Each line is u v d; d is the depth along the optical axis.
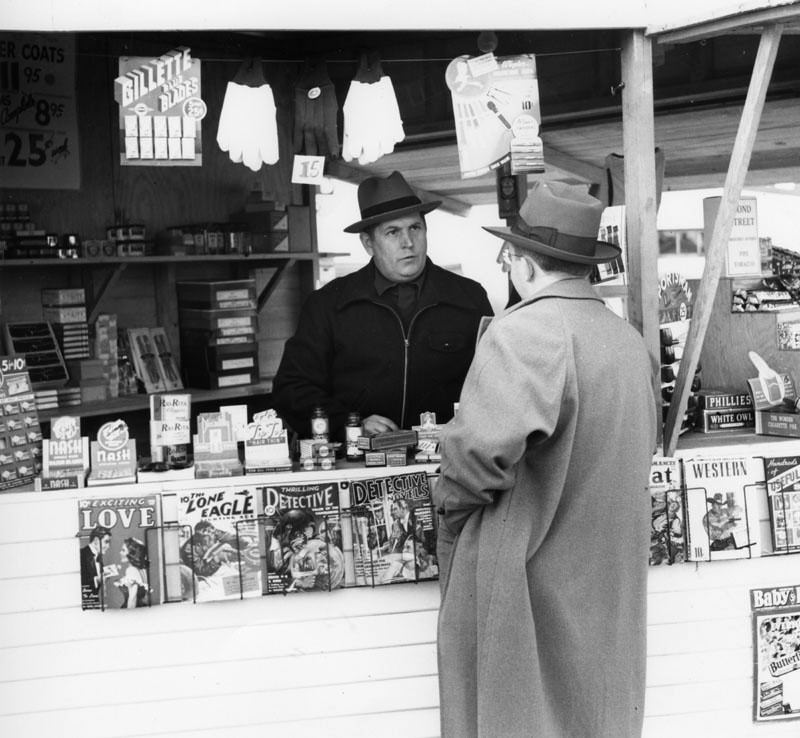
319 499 2.89
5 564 2.79
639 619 2.63
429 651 2.96
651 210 3.00
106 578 2.79
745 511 3.06
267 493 2.87
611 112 4.21
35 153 4.55
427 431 3.12
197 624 2.86
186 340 5.11
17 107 4.47
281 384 3.67
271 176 5.53
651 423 2.61
